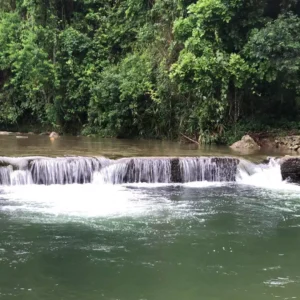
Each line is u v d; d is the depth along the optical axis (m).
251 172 15.08
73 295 6.43
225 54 18.88
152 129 23.59
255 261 7.80
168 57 22.16
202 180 14.87
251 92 20.28
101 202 11.70
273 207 11.45
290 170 15.16
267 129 20.52
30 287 6.67
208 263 7.67
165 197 12.43
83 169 14.06
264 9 19.86
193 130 21.66
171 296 6.45
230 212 10.88
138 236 8.98
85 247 8.30
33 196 12.23
